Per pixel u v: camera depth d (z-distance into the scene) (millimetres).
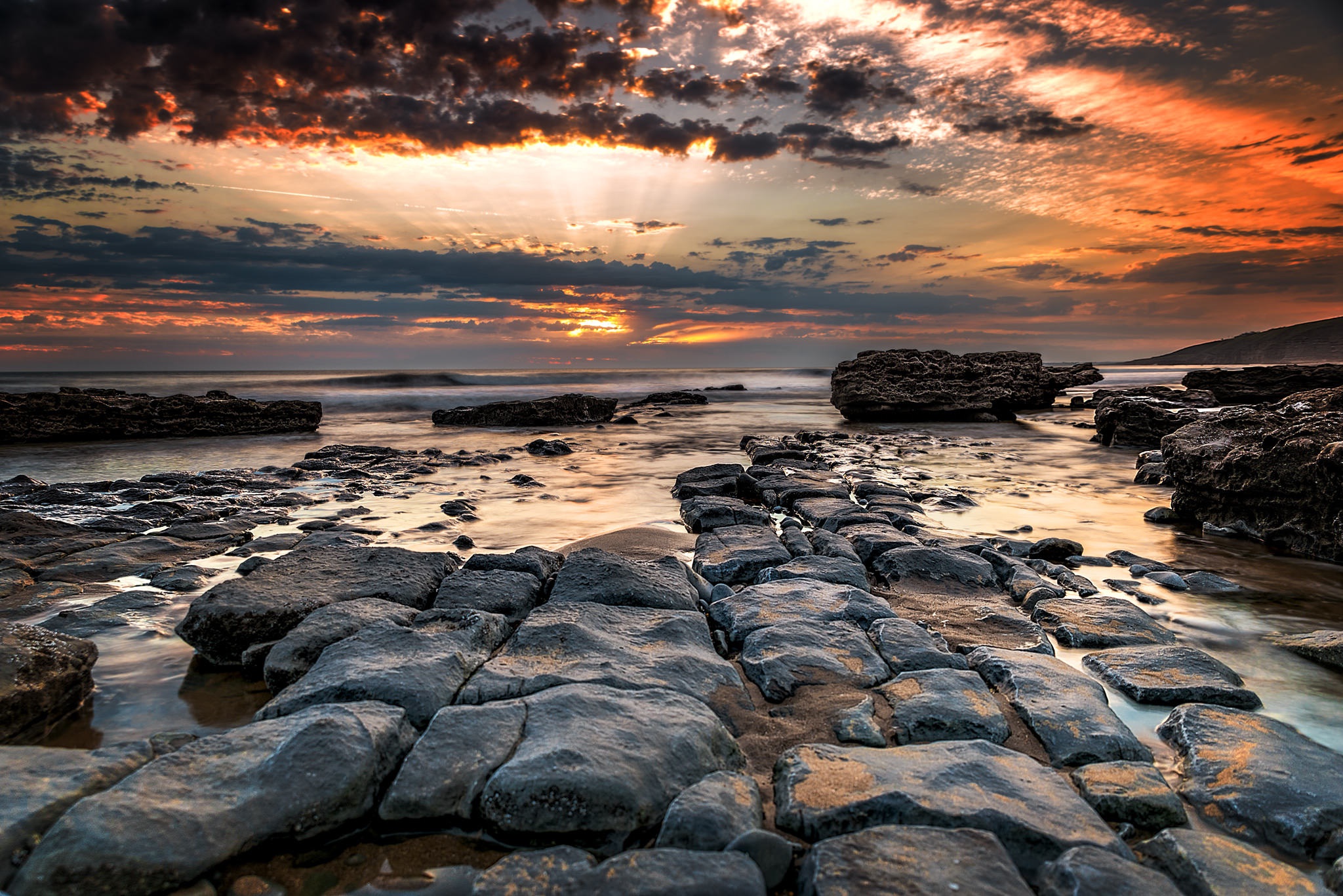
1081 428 22656
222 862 2584
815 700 3945
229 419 21578
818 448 17125
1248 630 5297
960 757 3227
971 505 9922
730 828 2689
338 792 2863
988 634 5043
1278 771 3189
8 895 2350
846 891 2342
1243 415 11117
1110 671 4406
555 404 25156
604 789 2836
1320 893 2465
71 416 19438
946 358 27875
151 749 3232
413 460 14938
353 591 5203
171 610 5562
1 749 3094
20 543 7102
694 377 81500
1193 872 2549
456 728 3293
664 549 7379
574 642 4301
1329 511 7270
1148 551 7641
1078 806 2889
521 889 2436
